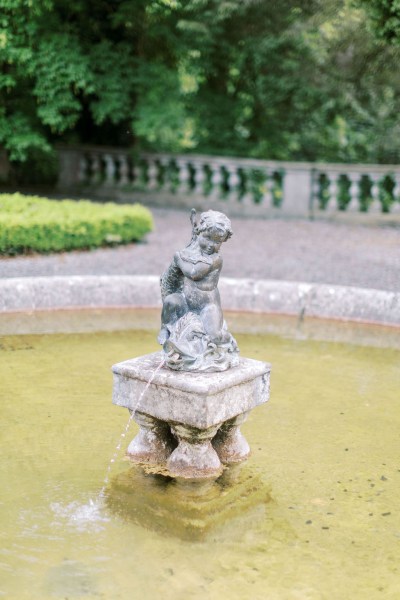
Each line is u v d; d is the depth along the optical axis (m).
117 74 14.48
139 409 3.78
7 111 14.72
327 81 16.28
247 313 7.46
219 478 3.82
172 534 3.27
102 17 15.05
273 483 3.81
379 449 4.30
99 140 17.30
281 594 2.85
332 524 3.41
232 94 17.38
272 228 13.08
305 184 14.28
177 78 15.48
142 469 3.88
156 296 7.52
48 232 9.52
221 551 3.14
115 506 3.51
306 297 7.40
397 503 3.64
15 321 6.91
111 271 8.62
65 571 2.96
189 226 12.79
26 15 12.98
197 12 15.11
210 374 3.67
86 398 4.98
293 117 17.14
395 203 14.02
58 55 13.38
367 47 15.41
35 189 16.30
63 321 6.98
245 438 4.38
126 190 15.80
